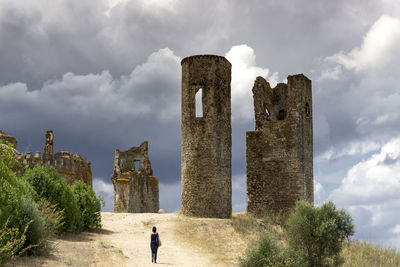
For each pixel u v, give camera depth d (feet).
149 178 152.56
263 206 96.63
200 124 95.45
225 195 95.09
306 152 98.07
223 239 72.69
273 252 58.44
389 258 75.41
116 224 82.23
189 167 95.25
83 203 71.20
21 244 39.81
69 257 44.80
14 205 42.52
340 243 64.39
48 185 60.18
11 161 43.11
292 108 97.86
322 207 65.57
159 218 88.58
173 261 52.80
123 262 47.03
